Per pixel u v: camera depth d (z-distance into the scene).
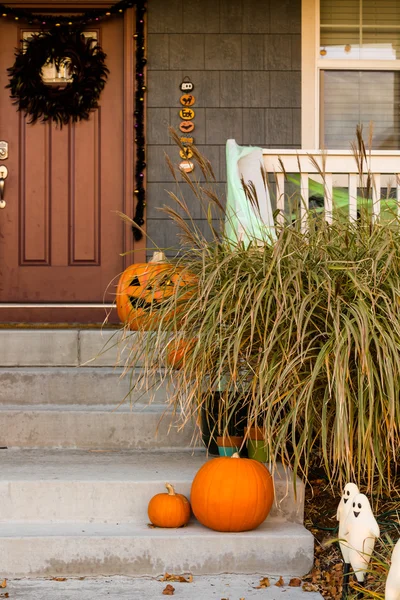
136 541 2.69
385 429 2.78
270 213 3.46
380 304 2.80
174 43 5.29
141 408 3.62
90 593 2.53
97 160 5.35
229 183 3.89
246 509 2.72
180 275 2.95
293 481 2.64
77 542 2.69
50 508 2.91
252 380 2.83
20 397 3.71
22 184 5.35
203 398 3.05
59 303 5.34
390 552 2.50
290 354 2.68
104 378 3.70
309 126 5.32
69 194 5.36
